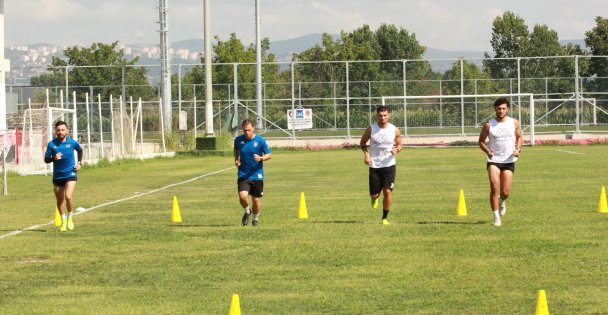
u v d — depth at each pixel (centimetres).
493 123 2261
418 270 1684
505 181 2264
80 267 1789
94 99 8806
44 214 2789
